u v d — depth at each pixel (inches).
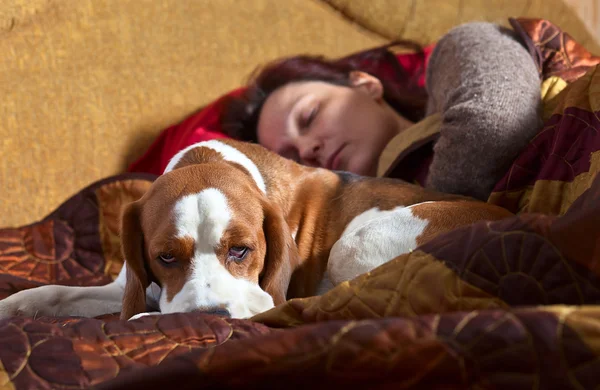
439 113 98.8
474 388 38.6
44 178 114.0
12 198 111.0
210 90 131.5
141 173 110.3
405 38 147.5
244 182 75.3
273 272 74.9
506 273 48.8
